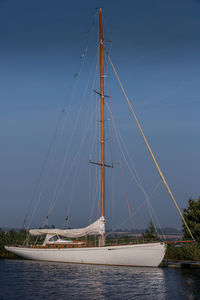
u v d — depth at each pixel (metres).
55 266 32.00
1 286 23.16
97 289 22.27
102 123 36.59
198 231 37.66
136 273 28.14
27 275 27.34
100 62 38.03
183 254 37.59
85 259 32.84
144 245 30.73
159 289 22.36
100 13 39.19
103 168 35.66
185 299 19.78
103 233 33.69
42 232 36.44
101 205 34.91
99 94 37.53
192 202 39.16
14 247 38.12
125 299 19.67
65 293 21.06
